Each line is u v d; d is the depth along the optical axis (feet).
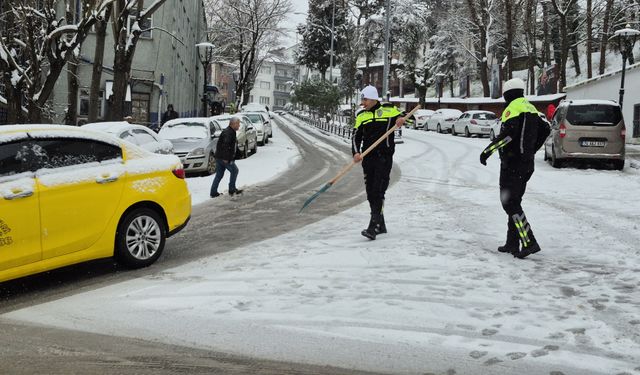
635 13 132.46
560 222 27.07
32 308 16.34
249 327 14.26
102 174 19.86
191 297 16.76
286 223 29.35
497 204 33.40
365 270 18.98
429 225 26.81
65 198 18.65
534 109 20.08
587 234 24.22
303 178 50.72
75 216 18.90
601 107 51.13
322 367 12.02
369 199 24.04
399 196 37.91
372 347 12.90
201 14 188.03
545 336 13.14
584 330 13.39
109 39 93.61
